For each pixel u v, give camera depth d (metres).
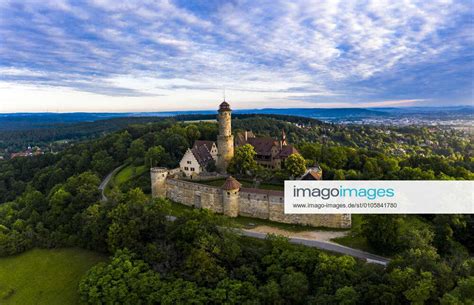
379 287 49.12
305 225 75.25
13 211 113.12
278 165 113.88
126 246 68.94
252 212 80.44
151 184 100.62
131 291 58.34
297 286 52.78
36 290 68.62
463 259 55.12
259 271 59.22
